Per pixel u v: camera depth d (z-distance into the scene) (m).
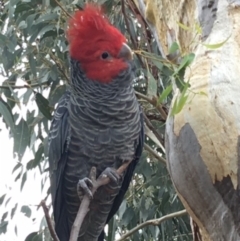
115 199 3.32
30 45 3.82
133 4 3.46
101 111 2.89
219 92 2.14
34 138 4.20
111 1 4.02
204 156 2.12
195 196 2.19
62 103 3.10
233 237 2.10
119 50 2.90
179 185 2.25
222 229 2.13
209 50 2.26
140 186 4.43
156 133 3.62
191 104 2.16
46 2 3.72
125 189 3.27
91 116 2.90
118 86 2.91
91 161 2.97
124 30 4.02
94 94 2.90
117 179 2.96
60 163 3.04
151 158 4.36
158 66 2.47
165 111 3.51
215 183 2.12
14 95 3.76
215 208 2.14
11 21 3.86
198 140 2.13
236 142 2.07
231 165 2.08
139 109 3.08
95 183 2.63
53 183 3.10
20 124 3.82
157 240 4.70
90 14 2.92
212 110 2.12
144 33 3.48
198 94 2.12
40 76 3.97
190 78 2.19
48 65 3.90
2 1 4.41
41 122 4.20
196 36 2.33
